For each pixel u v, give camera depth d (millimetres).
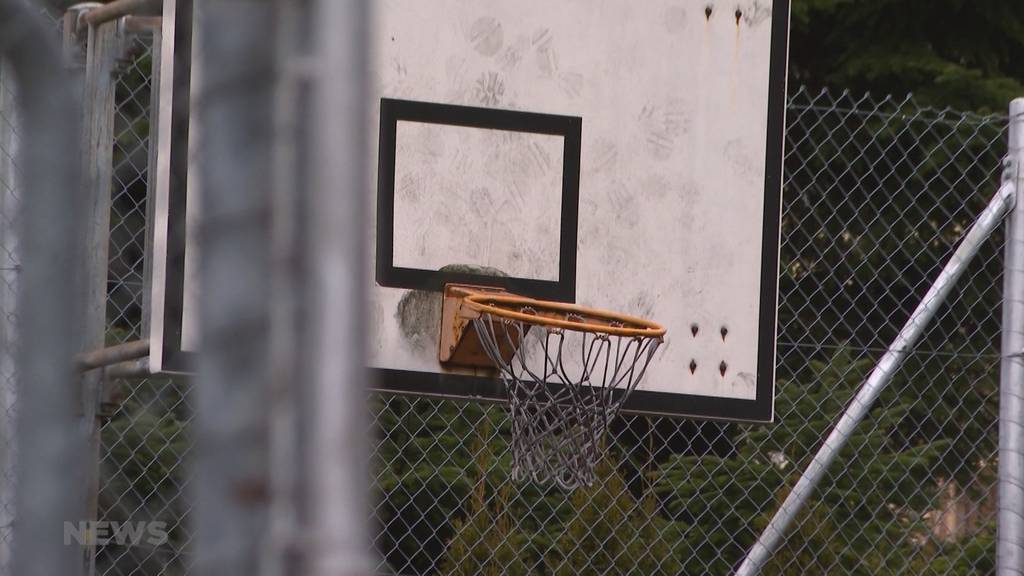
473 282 17203
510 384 16828
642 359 17516
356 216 2514
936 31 36250
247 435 2447
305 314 2475
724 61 18297
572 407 16984
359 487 2479
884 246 31859
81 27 15953
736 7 18406
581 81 17891
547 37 17844
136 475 19375
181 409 19875
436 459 21891
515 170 17531
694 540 23109
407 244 17125
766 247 18062
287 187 2486
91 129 15797
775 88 18375
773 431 23438
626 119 17938
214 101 2496
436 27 17547
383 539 22188
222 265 2477
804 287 30719
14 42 3209
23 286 3311
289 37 2496
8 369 11961
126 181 22078
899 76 35312
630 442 26266
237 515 2436
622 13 18125
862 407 17469
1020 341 17469
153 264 15312
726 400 17672
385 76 17359
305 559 2420
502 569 18766
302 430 2457
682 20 18250
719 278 17891
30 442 3236
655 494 20656
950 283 17734
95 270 15602
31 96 3293
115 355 15055
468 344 16906
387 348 16875
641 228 17766
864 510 23656
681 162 18000
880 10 35375
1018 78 37156
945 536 24281
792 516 17156
